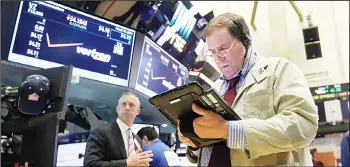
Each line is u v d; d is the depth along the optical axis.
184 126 1.17
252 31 5.87
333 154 4.52
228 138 1.09
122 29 3.02
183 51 3.99
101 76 2.89
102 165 2.39
